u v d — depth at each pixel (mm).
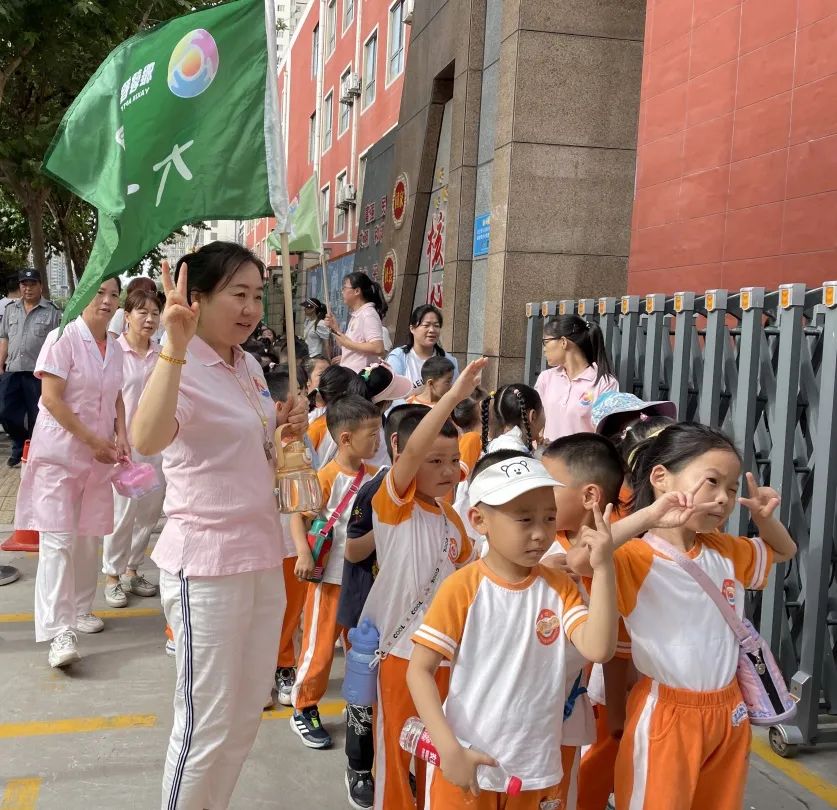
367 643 2756
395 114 17078
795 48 5211
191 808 2541
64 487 4312
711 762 2254
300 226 9469
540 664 2150
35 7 9750
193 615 2496
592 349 4676
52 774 3342
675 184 6371
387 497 2744
